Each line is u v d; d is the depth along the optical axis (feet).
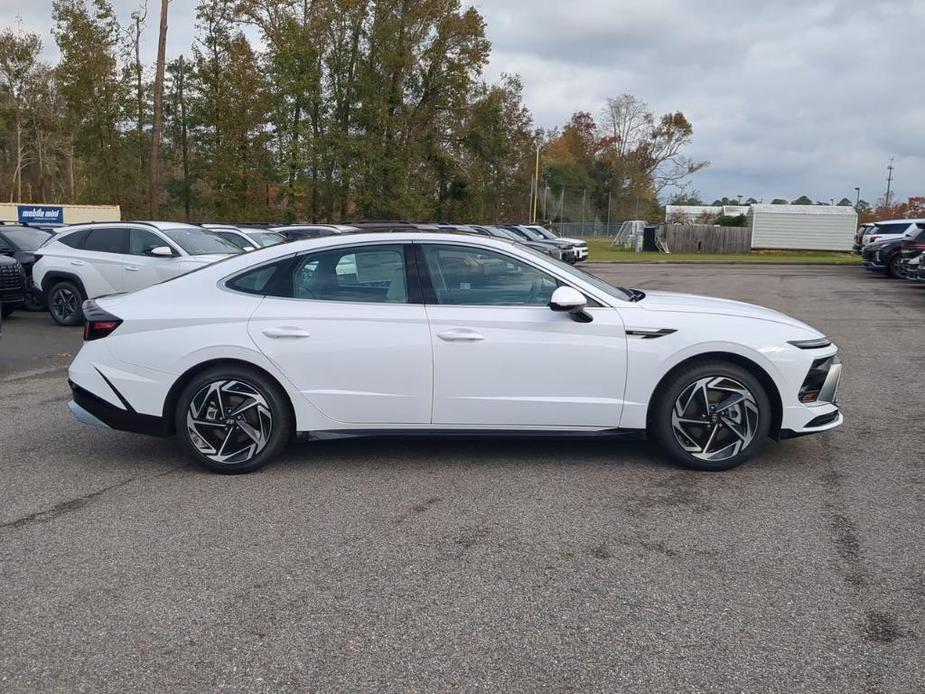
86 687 10.02
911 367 31.53
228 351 17.67
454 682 10.04
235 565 13.44
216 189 124.77
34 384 28.91
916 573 13.00
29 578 13.01
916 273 75.20
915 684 9.92
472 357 17.57
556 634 11.17
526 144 191.21
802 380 17.78
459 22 143.95
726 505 16.06
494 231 91.91
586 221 301.02
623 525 15.06
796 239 159.02
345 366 17.67
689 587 12.55
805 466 18.54
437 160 153.17
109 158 128.16
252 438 18.01
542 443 20.40
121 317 18.16
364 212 145.18
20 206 105.91
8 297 40.73
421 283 18.02
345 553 13.89
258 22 130.31
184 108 130.41
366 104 140.05
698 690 9.83
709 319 17.83
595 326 17.58
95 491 17.19
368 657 10.63
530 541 14.35
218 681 10.12
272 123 121.80
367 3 140.26
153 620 11.65
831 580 12.76
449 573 13.08
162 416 18.06
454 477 17.84
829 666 10.34
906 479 17.63
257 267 18.44
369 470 18.37
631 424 17.92
